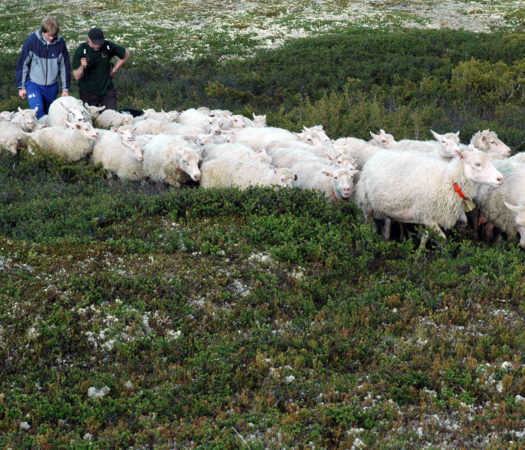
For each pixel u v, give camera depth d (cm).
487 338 574
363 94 1894
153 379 539
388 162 810
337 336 592
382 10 3562
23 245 732
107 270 695
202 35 3044
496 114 1602
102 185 1030
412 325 612
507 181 780
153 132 1222
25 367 544
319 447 457
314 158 999
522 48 2408
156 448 455
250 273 705
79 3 3741
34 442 459
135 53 2722
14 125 1198
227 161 961
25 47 1312
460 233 820
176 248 768
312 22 3275
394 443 460
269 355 572
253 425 482
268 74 2261
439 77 2059
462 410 493
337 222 834
